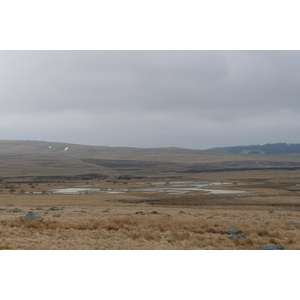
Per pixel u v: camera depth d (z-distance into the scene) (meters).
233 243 25.89
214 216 44.69
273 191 111.75
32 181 196.50
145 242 26.23
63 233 28.31
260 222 36.84
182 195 99.94
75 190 134.50
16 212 44.50
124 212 48.19
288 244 25.73
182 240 26.84
